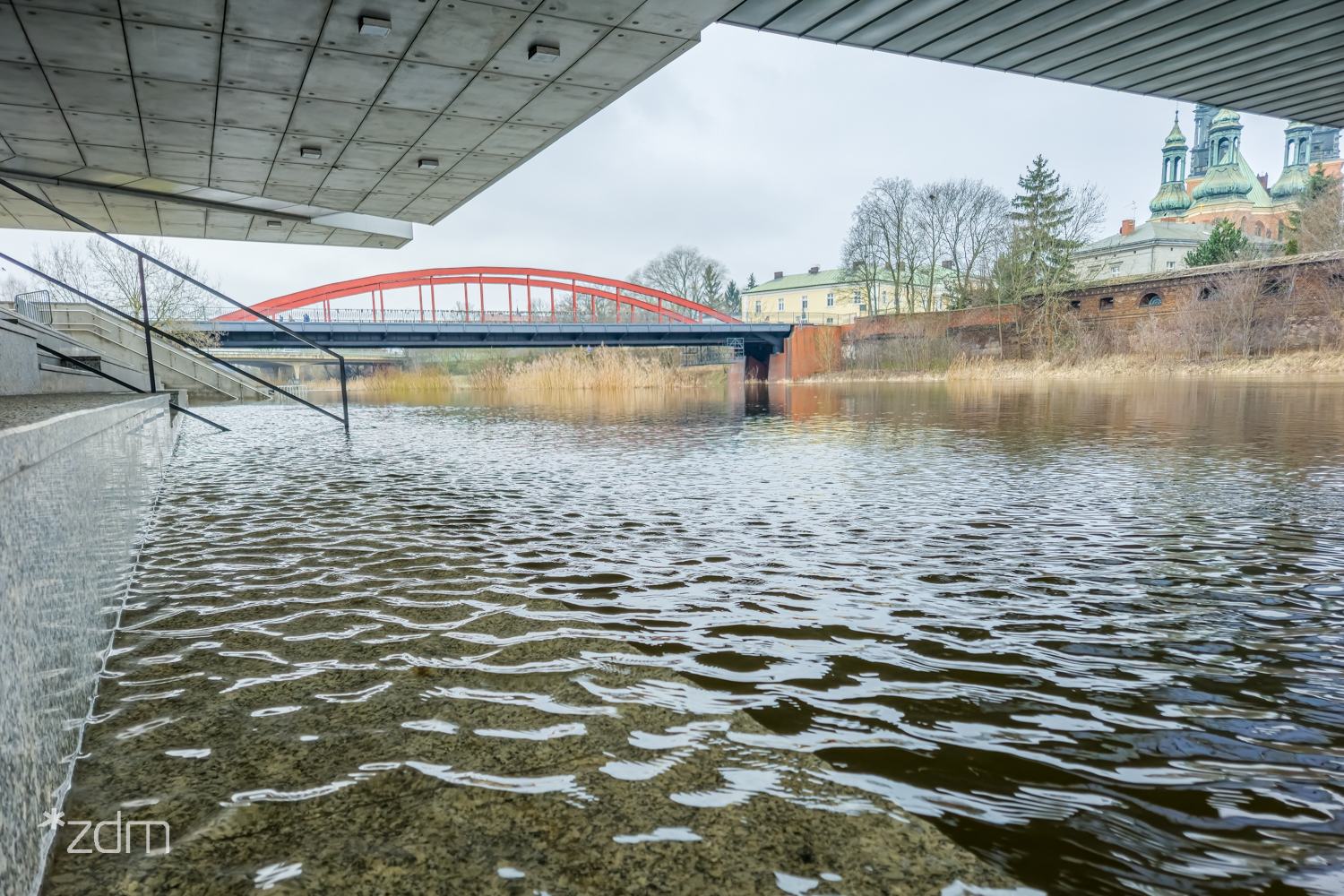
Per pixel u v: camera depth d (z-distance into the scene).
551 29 7.30
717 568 3.63
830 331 53.81
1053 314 43.03
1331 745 1.83
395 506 5.43
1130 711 2.02
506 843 1.28
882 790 1.54
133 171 11.12
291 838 1.30
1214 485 6.10
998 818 1.45
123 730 1.76
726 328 49.16
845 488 6.18
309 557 3.82
